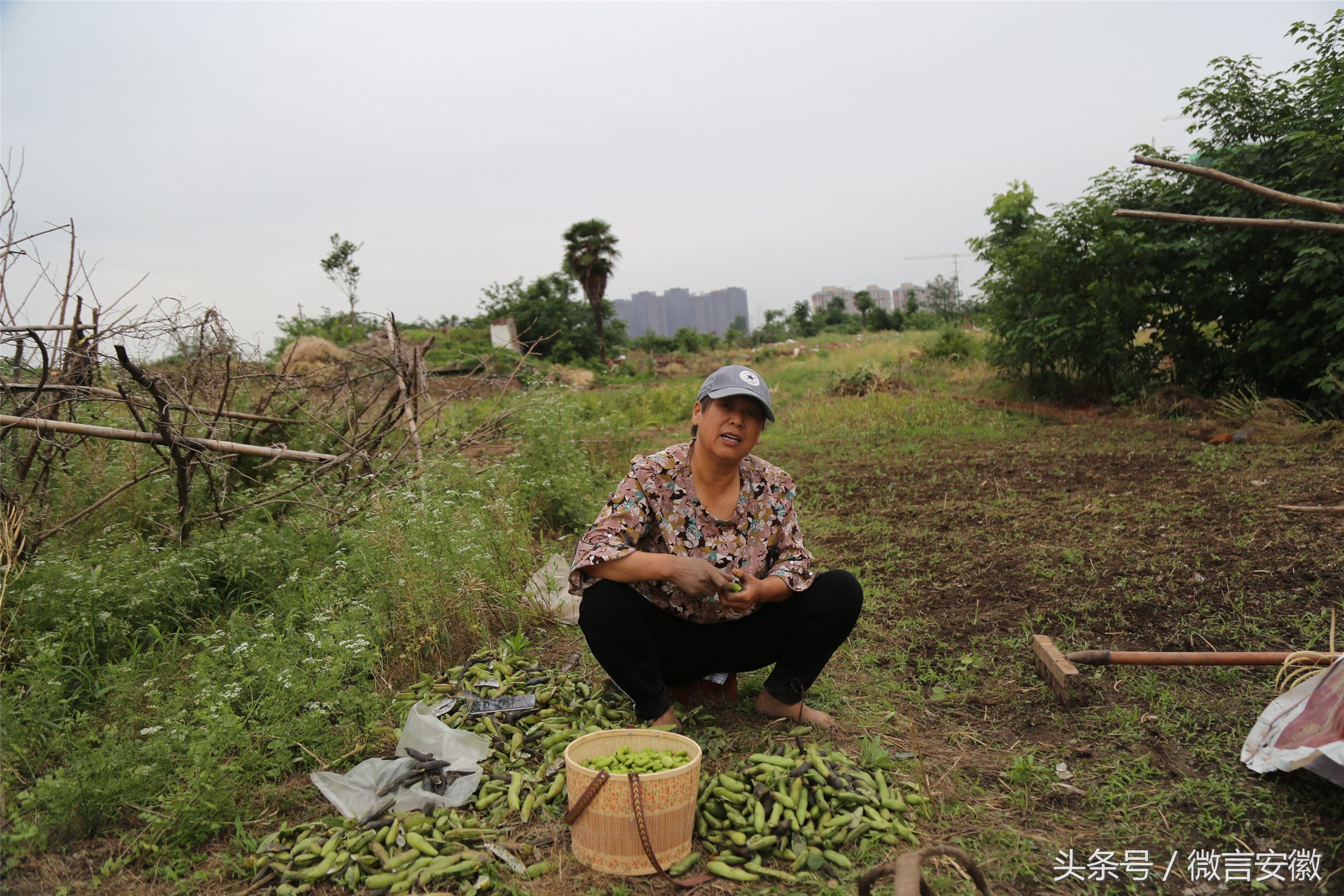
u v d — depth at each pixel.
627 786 2.36
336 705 3.40
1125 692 3.56
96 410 5.66
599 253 40.91
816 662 3.30
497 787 2.84
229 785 2.81
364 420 7.30
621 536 3.11
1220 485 6.82
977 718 3.44
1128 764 3.01
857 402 14.20
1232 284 10.52
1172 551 5.15
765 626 3.26
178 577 4.43
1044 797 2.83
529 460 7.18
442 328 32.12
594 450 8.76
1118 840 2.58
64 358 4.77
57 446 4.62
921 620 4.46
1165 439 9.37
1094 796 2.81
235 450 4.91
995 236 14.45
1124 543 5.43
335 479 6.02
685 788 2.42
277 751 3.05
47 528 4.73
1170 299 11.34
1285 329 9.76
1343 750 2.52
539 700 3.45
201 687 3.28
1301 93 9.99
